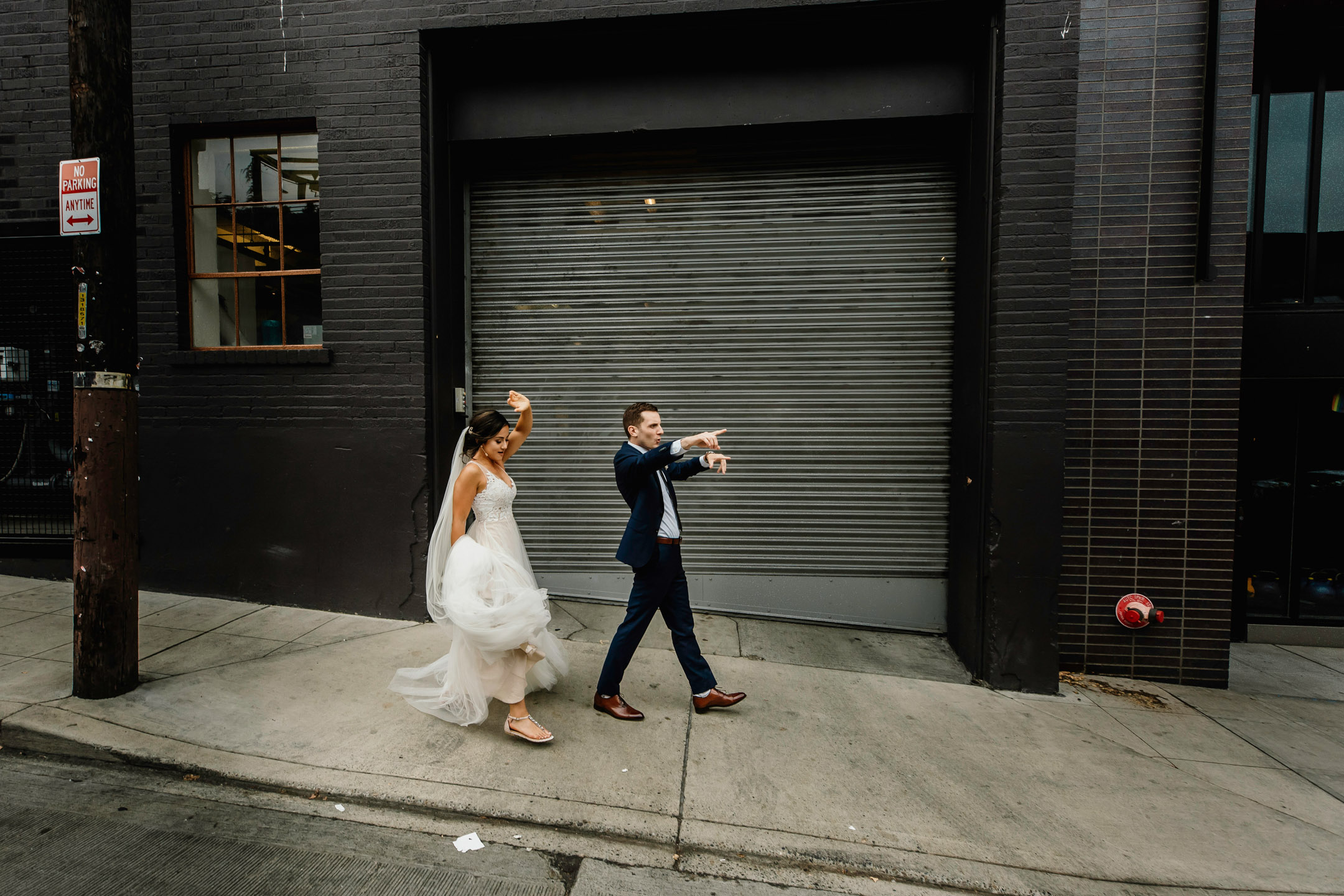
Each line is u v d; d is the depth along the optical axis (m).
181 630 4.32
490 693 3.15
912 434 4.88
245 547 4.89
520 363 5.20
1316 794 2.99
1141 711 3.84
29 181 5.18
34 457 5.35
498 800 2.69
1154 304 4.26
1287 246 5.12
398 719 3.27
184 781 2.79
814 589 5.01
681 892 2.28
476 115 4.88
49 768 2.86
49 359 5.31
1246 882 2.39
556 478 5.21
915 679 4.14
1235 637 5.32
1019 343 3.99
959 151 4.66
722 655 4.37
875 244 4.84
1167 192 4.21
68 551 5.32
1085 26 4.21
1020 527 4.02
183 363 4.86
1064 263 3.95
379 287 4.67
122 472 3.34
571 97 4.80
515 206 5.14
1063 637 4.41
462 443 3.35
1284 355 4.90
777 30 4.46
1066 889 2.34
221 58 4.78
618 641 3.36
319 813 2.62
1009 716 3.67
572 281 5.12
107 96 3.23
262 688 3.53
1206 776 3.11
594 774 2.89
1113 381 4.30
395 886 2.23
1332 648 5.23
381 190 4.64
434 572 3.31
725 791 2.82
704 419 5.06
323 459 4.77
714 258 4.98
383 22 4.60
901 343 4.85
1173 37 4.14
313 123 4.85
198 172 5.07
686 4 4.33
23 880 2.15
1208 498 4.25
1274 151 5.12
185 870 2.25
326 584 4.79
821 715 3.57
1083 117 4.25
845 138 4.80
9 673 3.55
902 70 4.47
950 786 2.93
